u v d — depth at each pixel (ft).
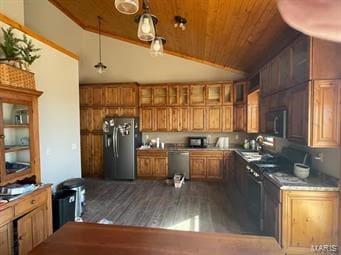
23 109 8.25
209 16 10.21
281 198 7.87
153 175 19.43
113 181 18.89
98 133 20.20
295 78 8.58
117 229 5.02
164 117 19.90
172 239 4.59
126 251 4.11
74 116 13.70
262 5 7.97
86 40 21.26
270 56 11.90
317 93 7.45
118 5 5.26
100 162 20.21
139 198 14.78
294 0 1.77
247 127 17.44
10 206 6.51
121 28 18.26
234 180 17.76
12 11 9.81
